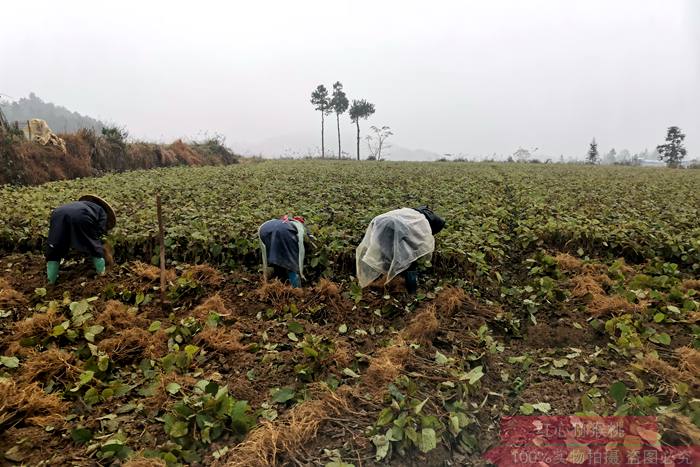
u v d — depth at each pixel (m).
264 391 4.42
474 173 22.17
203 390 4.19
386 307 6.20
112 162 21.12
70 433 3.73
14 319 5.67
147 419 3.96
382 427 3.75
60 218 6.34
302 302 6.29
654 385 4.38
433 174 20.66
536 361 5.01
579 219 9.33
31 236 7.91
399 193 12.88
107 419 3.94
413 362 4.71
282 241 6.35
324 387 4.28
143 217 8.85
